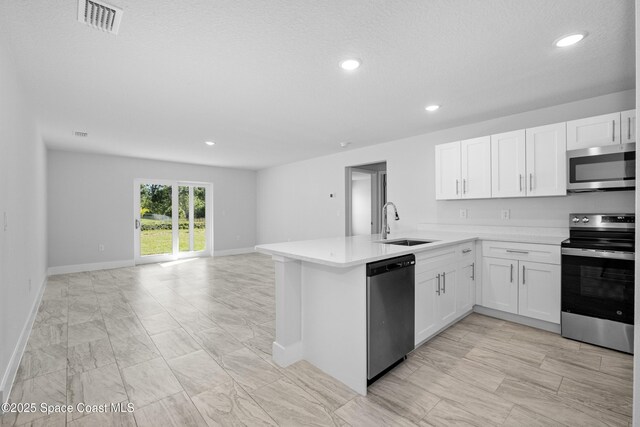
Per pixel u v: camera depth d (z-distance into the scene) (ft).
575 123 8.73
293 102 10.02
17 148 8.02
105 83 8.50
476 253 10.19
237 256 23.80
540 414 5.32
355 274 6.14
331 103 10.16
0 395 5.49
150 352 7.70
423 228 13.96
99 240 18.70
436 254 8.22
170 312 10.71
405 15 5.65
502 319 9.77
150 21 5.74
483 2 5.31
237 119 11.85
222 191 24.22
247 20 5.75
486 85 8.77
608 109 9.39
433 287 8.10
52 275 16.93
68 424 5.13
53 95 9.30
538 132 9.42
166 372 6.75
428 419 5.23
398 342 6.75
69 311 10.84
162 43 6.51
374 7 5.42
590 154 8.27
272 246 7.95
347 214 18.47
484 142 10.62
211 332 8.95
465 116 11.49
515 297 9.31
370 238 10.33
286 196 22.86
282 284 7.07
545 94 9.38
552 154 9.14
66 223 17.63
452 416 5.30
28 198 9.86
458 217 12.82
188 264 20.26
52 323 9.68
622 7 5.40
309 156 19.75
